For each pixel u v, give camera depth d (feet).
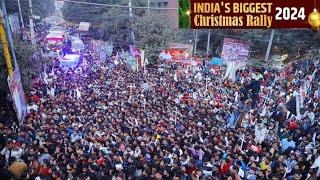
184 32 118.01
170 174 36.24
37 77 74.33
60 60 105.09
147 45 109.09
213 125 52.13
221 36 111.45
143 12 120.88
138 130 48.14
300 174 35.70
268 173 37.01
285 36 101.96
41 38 122.83
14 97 48.44
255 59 105.91
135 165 38.42
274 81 79.15
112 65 109.19
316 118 52.75
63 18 154.10
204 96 70.28
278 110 56.49
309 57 96.02
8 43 59.31
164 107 61.21
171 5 118.62
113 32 123.13
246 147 43.39
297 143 45.01
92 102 65.98
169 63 104.27
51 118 53.72
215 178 35.22
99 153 41.19
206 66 94.58
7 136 45.42
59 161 38.99
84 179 35.12
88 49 129.49
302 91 57.26
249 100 62.39
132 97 69.10
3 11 54.19
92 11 135.64
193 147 41.86
